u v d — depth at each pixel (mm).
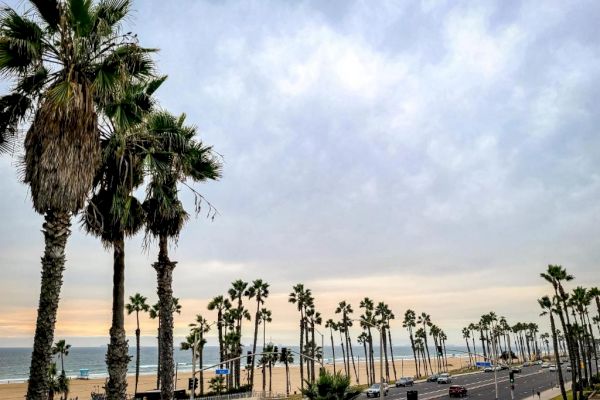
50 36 12594
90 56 12680
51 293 10664
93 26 12547
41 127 11289
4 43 11758
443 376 90375
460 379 101062
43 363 10297
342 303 108375
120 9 13172
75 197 11273
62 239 11094
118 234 14750
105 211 14648
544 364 140125
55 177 11039
